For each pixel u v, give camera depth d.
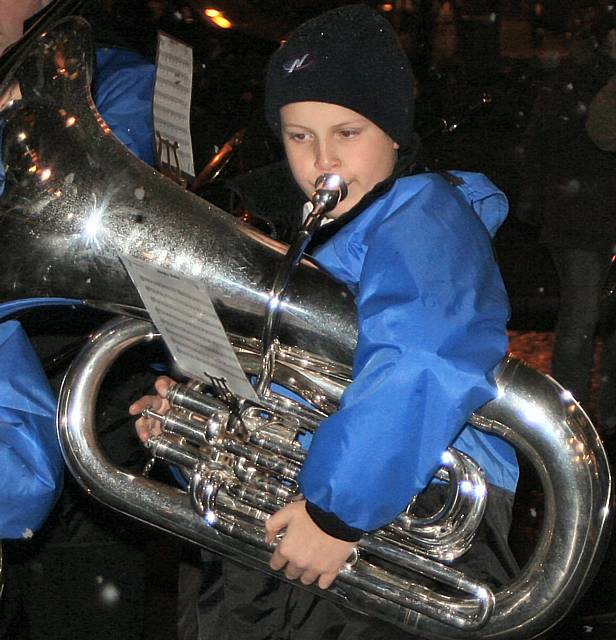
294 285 2.36
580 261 5.13
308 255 2.45
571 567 2.35
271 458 2.48
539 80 9.79
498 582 2.57
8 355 2.70
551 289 6.77
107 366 2.58
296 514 2.38
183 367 2.43
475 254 2.37
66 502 3.29
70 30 2.59
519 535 4.35
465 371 2.22
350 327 2.35
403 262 2.30
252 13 9.87
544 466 2.35
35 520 2.71
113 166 2.49
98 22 3.43
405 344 2.23
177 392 2.54
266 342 2.38
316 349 2.38
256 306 2.36
